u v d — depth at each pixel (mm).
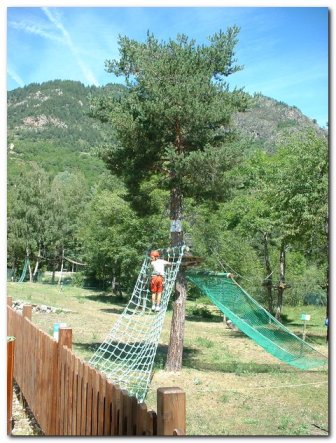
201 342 23250
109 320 27656
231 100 16016
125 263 37719
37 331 8914
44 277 73438
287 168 27703
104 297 48531
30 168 69688
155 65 15406
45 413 7996
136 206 18250
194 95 15312
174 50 16250
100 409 5480
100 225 42000
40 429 8719
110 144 17594
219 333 27875
